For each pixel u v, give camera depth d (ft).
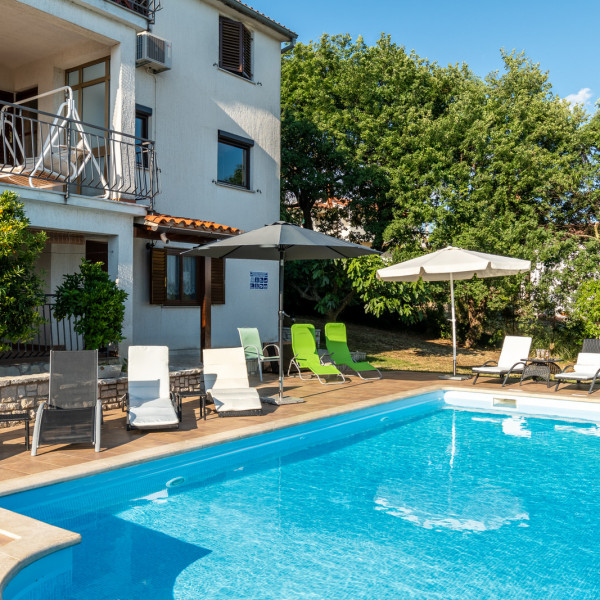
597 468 22.36
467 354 63.52
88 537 15.26
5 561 11.61
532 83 72.49
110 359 30.55
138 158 40.42
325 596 12.25
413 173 64.39
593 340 39.70
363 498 18.72
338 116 65.62
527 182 65.92
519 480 20.79
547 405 33.81
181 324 43.96
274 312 51.93
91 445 21.50
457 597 12.25
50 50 36.50
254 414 27.12
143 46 39.01
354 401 31.55
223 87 46.93
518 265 40.50
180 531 15.79
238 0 46.34
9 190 25.58
